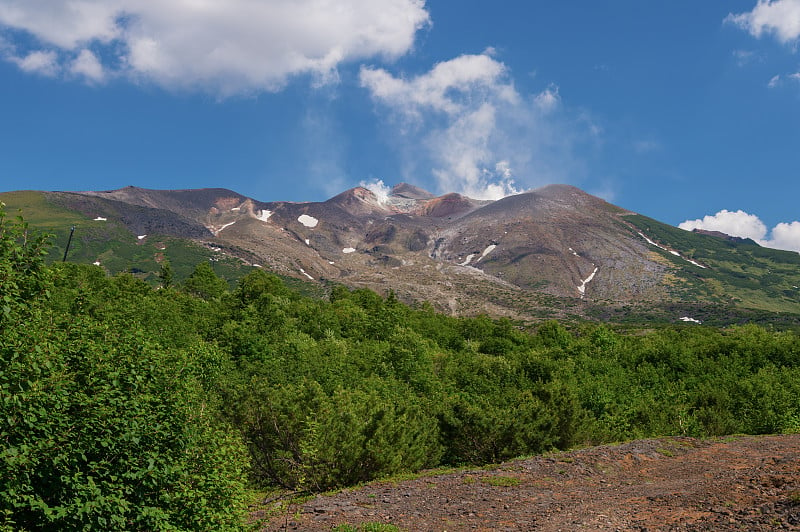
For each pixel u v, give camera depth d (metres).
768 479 12.39
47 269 7.41
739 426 25.73
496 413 20.16
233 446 8.95
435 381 34.62
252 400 15.51
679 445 19.69
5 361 6.27
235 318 48.75
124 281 56.88
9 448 6.05
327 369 28.53
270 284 89.31
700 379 37.53
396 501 12.96
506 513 11.68
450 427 19.89
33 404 6.30
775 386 29.31
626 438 24.45
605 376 37.25
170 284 99.19
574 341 67.19
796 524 8.30
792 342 44.59
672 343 47.19
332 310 79.00
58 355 6.98
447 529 10.61
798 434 23.64
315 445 14.50
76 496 6.60
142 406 7.49
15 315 6.71
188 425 8.12
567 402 22.11
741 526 8.68
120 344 7.98
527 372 36.12
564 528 10.12
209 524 8.10
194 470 8.30
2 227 7.07
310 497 13.91
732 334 54.69
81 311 8.68
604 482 14.67
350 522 11.09
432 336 79.00
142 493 7.42
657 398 32.81
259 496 14.52
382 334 65.50
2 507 6.07
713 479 13.67
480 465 19.39
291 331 49.62
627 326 158.00
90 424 6.88
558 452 18.52
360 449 15.20
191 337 31.78
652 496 12.27
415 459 17.55
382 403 17.83
